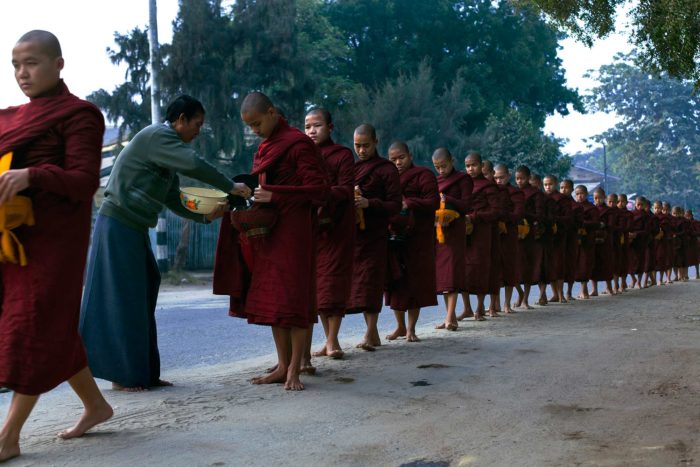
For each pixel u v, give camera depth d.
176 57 19.28
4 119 3.64
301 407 4.57
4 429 3.58
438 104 31.70
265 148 5.14
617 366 5.96
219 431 4.03
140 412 4.44
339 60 38.59
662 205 18.94
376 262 6.91
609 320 9.45
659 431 4.04
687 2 9.57
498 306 10.59
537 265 11.34
